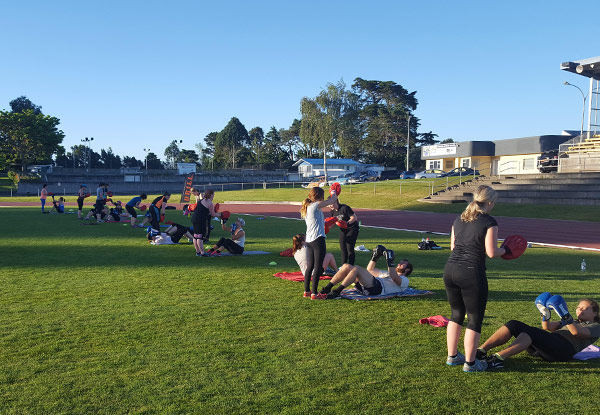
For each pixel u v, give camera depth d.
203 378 4.33
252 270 10.04
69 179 81.44
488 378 4.44
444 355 5.01
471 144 63.38
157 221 15.88
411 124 107.25
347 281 7.45
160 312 6.58
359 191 46.75
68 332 5.64
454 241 4.66
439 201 36.66
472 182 41.81
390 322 6.20
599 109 40.59
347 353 5.02
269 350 5.09
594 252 13.94
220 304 7.07
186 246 14.22
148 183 81.31
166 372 4.46
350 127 82.25
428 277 9.52
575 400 3.98
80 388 4.10
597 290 8.24
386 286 7.69
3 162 84.44
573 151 40.22
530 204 32.81
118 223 23.06
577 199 30.84
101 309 6.72
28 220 24.66
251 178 94.50
